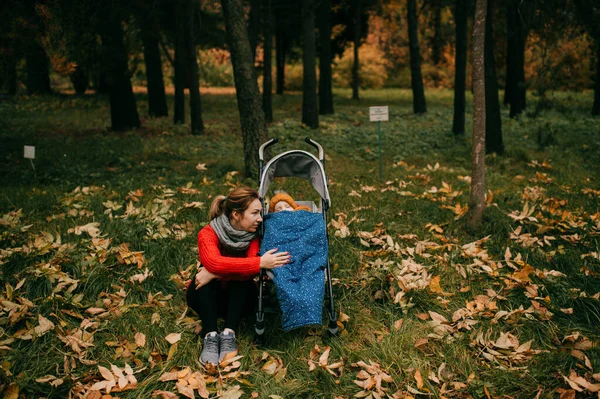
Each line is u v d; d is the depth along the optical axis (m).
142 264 4.12
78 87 24.72
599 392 2.66
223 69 35.34
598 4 7.67
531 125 13.11
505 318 3.45
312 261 3.20
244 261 3.12
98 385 2.75
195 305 3.43
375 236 4.84
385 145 10.43
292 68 33.81
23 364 2.96
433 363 3.09
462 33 11.41
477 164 4.98
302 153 3.92
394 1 23.77
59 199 5.88
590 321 3.45
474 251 4.46
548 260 4.28
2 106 16.47
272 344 3.30
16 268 4.05
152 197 6.19
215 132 12.52
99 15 8.60
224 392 2.75
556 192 6.44
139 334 3.23
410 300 3.69
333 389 2.88
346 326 3.48
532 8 8.05
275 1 19.25
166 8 14.99
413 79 16.53
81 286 3.87
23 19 6.15
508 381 2.86
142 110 17.70
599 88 15.10
